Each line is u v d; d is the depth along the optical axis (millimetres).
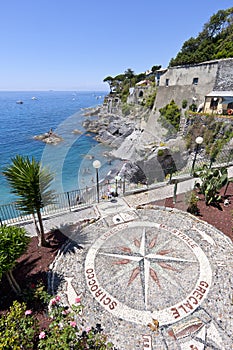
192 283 6375
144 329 5141
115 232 8828
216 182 10266
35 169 6492
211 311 5527
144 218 9719
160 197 11258
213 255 7430
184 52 39719
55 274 6758
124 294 6086
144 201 11094
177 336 4961
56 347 4059
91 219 9703
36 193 6648
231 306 5637
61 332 4422
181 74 29438
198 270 6836
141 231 8852
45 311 5473
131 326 5219
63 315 5301
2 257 5191
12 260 5402
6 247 5434
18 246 5547
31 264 7156
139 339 4918
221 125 19781
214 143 19766
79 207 10609
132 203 10938
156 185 11953
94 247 7984
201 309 5582
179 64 36219
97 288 6281
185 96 26859
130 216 9930
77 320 5355
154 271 6859
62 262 7250
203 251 7621
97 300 5906
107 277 6660
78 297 5980
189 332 5035
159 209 10359
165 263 7168
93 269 6977
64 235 8695
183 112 23781
